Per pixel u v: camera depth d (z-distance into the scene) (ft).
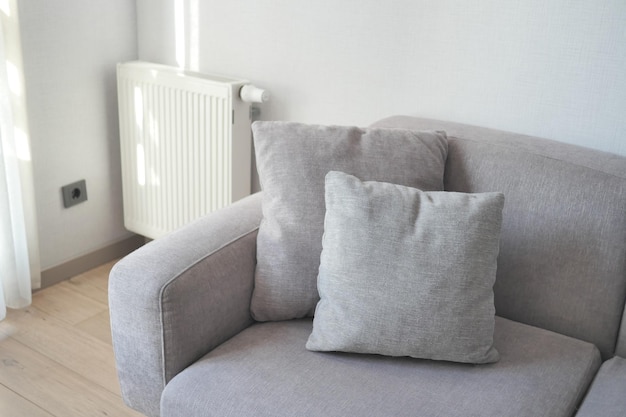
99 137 9.28
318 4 7.80
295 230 5.86
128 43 9.29
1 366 7.54
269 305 5.87
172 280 5.30
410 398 4.99
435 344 5.31
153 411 5.61
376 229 5.39
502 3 6.79
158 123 8.85
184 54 9.01
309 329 5.85
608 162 6.16
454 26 7.10
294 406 4.87
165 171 9.03
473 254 5.35
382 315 5.29
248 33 8.40
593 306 5.92
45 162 8.71
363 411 4.83
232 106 8.18
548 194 6.02
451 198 5.55
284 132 6.14
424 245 5.34
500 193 5.55
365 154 6.10
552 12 6.58
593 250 5.87
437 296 5.28
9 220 7.97
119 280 5.40
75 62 8.72
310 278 5.85
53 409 6.94
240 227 6.07
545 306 6.07
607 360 5.81
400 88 7.61
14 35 7.72
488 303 5.41
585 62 6.56
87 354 7.82
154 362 5.38
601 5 6.35
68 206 9.10
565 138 6.88
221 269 5.66
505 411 4.91
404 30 7.38
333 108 8.09
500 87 7.06
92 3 8.71
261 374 5.18
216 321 5.63
